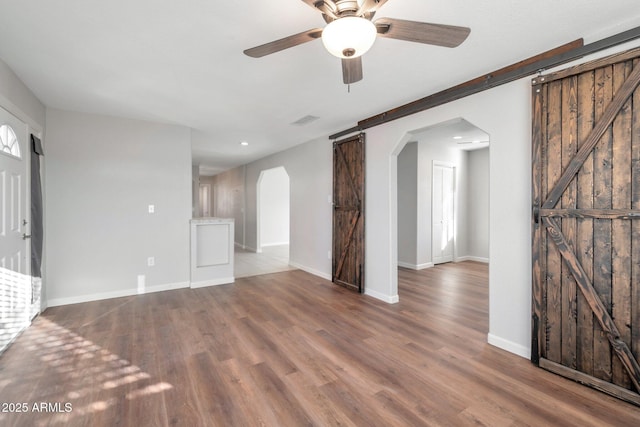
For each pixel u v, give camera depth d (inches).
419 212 239.9
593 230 81.9
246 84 115.6
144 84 115.8
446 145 255.4
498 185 104.3
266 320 130.2
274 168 272.1
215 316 134.6
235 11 72.1
